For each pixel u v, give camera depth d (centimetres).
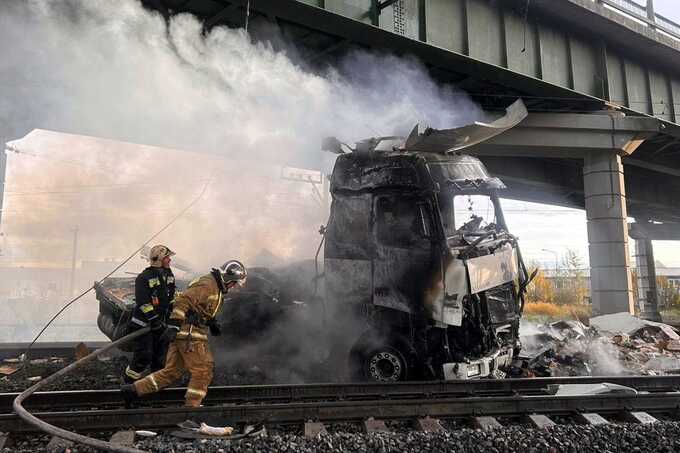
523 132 1680
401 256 607
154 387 460
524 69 1495
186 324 461
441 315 570
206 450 372
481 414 477
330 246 672
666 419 493
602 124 1675
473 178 645
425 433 413
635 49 1802
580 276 3697
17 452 367
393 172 632
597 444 405
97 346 882
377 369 607
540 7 1502
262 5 1027
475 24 1393
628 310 1650
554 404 493
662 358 827
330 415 457
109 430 428
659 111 1903
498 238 644
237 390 531
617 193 1709
